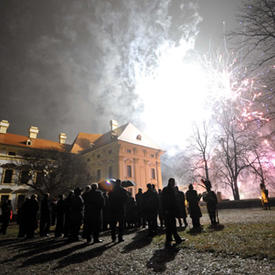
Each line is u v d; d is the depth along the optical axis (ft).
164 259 14.02
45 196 32.22
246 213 40.86
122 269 12.85
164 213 18.22
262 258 11.84
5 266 15.25
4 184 104.42
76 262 15.12
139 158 126.11
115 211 21.90
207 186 28.37
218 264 11.85
